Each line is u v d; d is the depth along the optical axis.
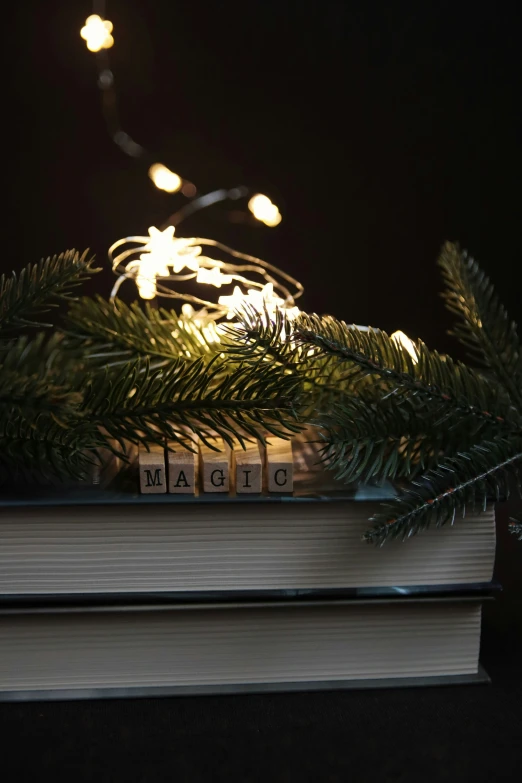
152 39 0.91
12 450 0.50
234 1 0.91
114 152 0.95
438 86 0.93
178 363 0.52
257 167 0.96
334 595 0.52
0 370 0.50
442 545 0.52
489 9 0.90
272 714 0.52
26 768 0.48
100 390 0.50
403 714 0.52
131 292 0.94
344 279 0.99
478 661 0.54
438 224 0.97
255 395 0.50
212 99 0.94
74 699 0.52
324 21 0.91
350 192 0.96
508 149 0.94
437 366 0.52
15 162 0.94
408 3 0.90
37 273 0.53
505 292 0.98
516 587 0.60
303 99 0.94
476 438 0.52
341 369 0.54
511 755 0.49
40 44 0.90
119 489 0.51
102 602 0.51
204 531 0.51
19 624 0.52
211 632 0.53
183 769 0.48
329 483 0.52
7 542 0.51
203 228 0.97
